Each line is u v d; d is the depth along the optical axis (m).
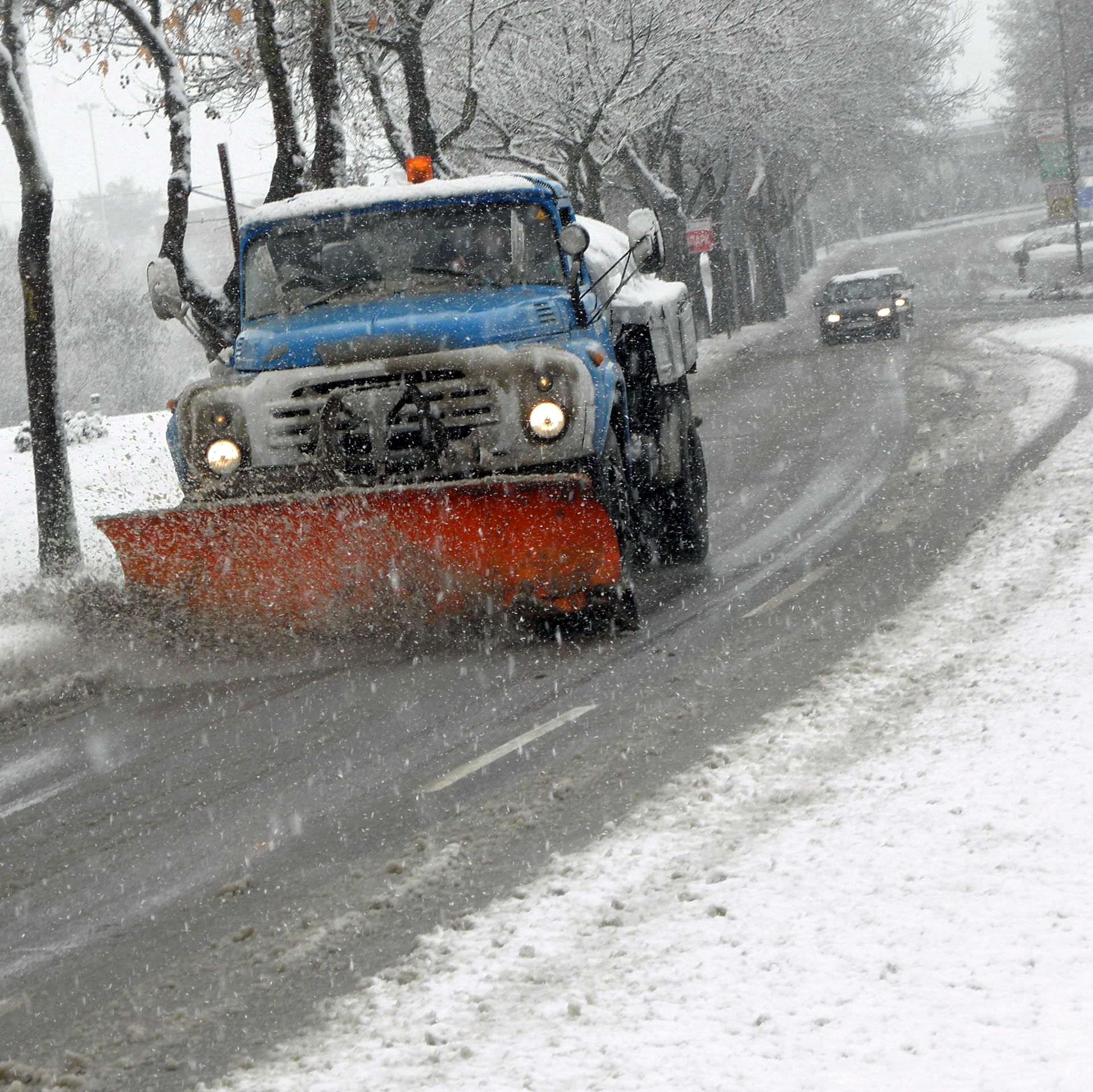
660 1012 5.72
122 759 11.24
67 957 7.39
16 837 9.58
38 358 20.55
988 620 11.91
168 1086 5.81
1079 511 15.67
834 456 25.27
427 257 14.10
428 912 7.38
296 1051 5.95
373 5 28.36
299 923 7.44
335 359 12.98
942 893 6.41
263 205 14.70
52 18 28.03
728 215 75.62
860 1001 5.50
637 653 12.80
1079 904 6.03
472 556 12.67
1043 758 8.01
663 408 16.27
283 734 11.38
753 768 9.04
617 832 8.21
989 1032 5.07
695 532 16.91
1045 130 73.62
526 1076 5.35
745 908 6.68
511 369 12.66
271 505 12.52
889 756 8.77
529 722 10.95
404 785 9.70
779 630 13.05
